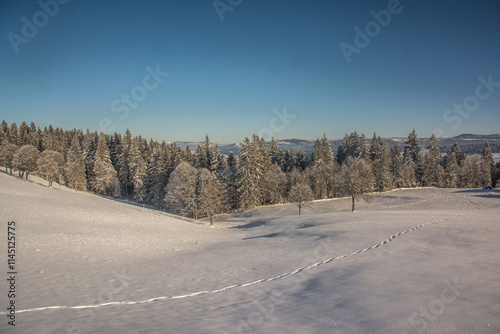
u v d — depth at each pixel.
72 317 5.47
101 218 27.77
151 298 7.25
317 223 27.89
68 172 61.06
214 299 7.00
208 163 62.53
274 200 54.88
